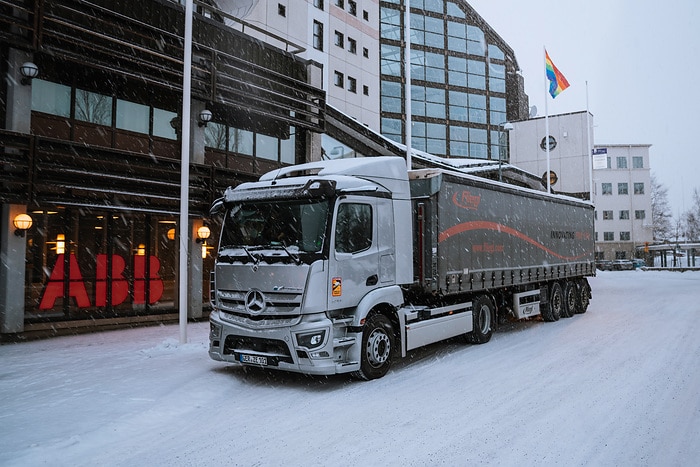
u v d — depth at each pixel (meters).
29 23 10.78
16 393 6.62
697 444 4.76
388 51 45.81
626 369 7.90
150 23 13.53
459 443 4.84
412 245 8.60
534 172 41.81
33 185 10.55
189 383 7.06
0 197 10.12
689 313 15.41
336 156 20.17
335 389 6.97
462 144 48.66
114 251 13.07
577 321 13.97
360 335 7.17
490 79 50.81
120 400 6.28
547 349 9.75
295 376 7.72
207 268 15.51
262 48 16.70
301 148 18.17
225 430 5.32
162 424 5.54
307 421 5.59
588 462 4.36
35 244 11.62
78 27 11.36
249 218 7.45
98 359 8.79
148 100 13.73
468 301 10.30
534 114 50.16
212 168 14.27
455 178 9.67
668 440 4.87
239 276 7.20
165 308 14.23
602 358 8.78
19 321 11.03
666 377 7.37
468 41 49.84
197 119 14.63
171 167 13.41
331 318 6.96
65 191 11.45
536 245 13.00
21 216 10.95
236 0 18.78
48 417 5.65
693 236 77.62
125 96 13.23
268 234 7.20
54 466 4.39
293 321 6.72
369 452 4.64
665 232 78.75
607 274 44.78
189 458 4.57
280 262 6.87
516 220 12.06
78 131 12.23
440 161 25.25
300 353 6.71
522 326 13.25
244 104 15.20
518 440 4.90
